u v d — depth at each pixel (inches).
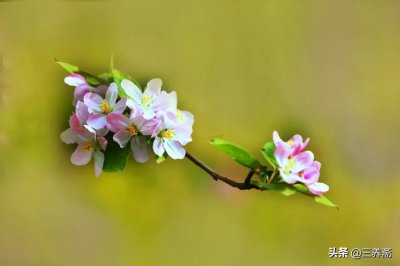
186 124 38.6
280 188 36.9
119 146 37.9
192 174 43.7
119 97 38.1
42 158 43.3
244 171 43.6
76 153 37.9
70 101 42.3
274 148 37.8
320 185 37.3
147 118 37.6
